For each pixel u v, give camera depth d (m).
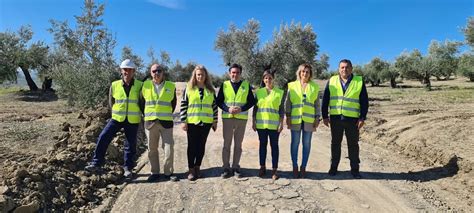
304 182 6.22
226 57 29.12
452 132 9.54
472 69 32.00
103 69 14.64
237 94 6.17
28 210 4.58
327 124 6.56
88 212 5.05
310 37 27.66
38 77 34.72
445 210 5.17
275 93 6.19
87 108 14.23
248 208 5.20
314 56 28.81
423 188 5.99
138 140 9.04
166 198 5.55
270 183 6.15
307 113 6.27
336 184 6.14
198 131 6.20
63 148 6.98
